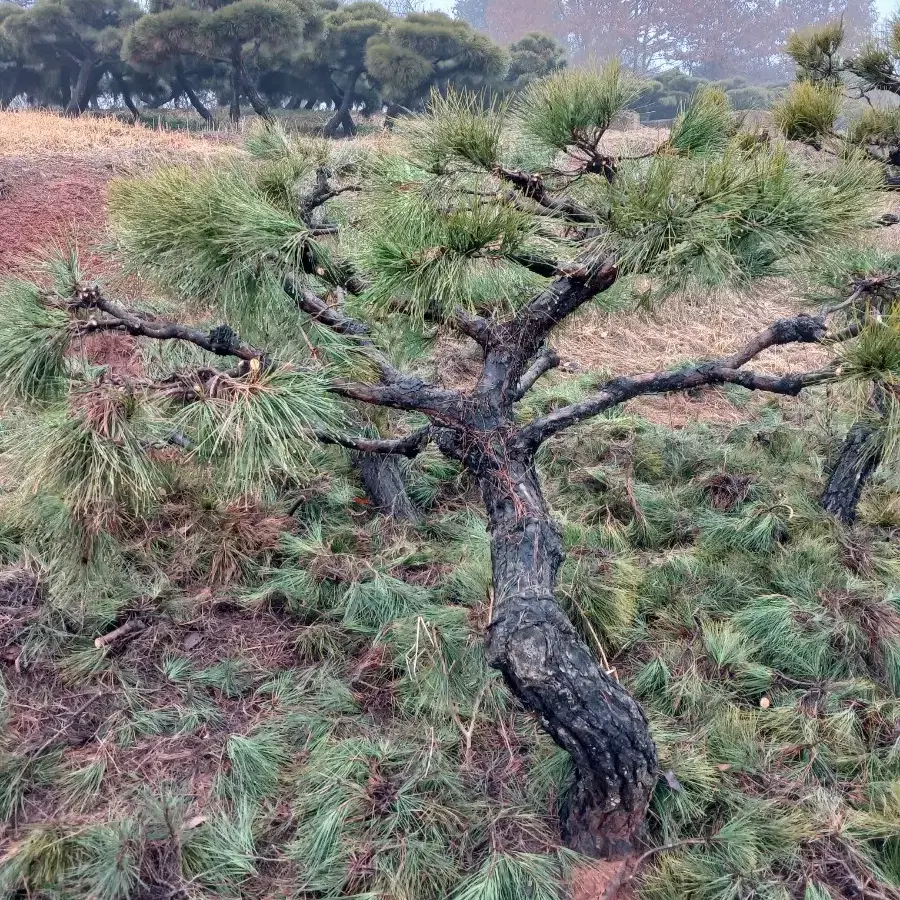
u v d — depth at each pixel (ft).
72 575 8.63
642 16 99.81
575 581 10.80
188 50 69.41
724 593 12.21
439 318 8.66
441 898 7.35
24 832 7.68
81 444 6.72
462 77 70.64
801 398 19.89
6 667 9.91
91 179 30.94
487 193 7.47
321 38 73.87
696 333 26.07
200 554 12.03
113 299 9.82
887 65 15.02
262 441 6.78
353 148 11.39
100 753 8.66
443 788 8.40
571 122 7.79
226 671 10.23
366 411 13.74
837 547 12.98
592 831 7.91
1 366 7.68
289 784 8.62
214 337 7.89
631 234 6.63
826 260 7.25
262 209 7.81
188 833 7.64
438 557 12.91
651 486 15.53
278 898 7.36
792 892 7.46
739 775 8.82
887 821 7.95
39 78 89.15
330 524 13.60
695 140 8.35
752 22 101.55
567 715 7.20
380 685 10.12
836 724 9.36
